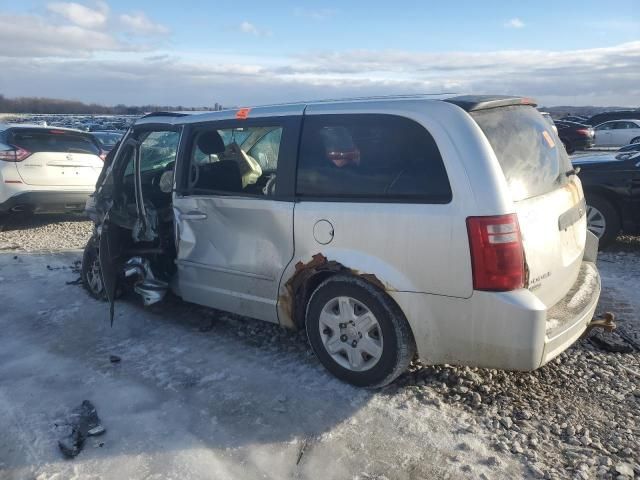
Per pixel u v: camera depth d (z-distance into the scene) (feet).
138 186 14.69
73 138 30.04
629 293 18.10
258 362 13.46
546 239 10.93
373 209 11.14
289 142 12.51
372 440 10.36
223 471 9.60
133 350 14.30
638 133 85.40
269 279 12.93
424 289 10.69
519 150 11.32
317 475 9.48
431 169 10.67
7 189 27.63
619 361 13.44
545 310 10.00
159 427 10.85
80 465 9.76
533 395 11.89
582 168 23.07
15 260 22.84
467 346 10.53
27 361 13.78
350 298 11.68
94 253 17.67
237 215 13.32
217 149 14.12
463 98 11.41
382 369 11.47
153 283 15.28
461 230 10.18
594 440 10.32
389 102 11.61
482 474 9.42
